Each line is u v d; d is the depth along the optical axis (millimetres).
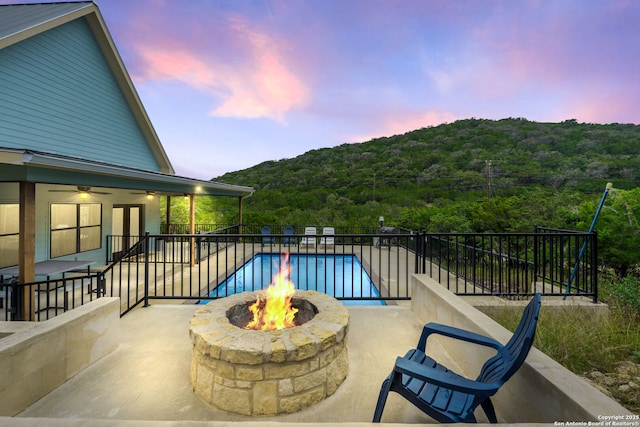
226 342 2191
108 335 2982
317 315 2742
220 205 24812
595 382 2406
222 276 7699
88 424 1393
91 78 8906
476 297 4914
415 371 1663
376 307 4332
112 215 9453
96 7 8516
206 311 2803
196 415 2129
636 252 6258
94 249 8773
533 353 1935
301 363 2188
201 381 2295
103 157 9438
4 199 6391
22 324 2529
